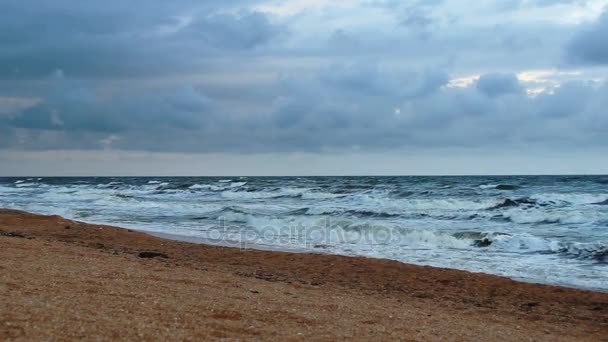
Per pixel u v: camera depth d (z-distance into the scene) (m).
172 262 13.61
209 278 10.84
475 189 44.75
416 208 30.09
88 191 54.25
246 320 7.09
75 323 5.91
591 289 12.39
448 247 18.34
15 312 6.11
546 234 20.44
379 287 12.24
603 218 24.28
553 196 32.94
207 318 6.95
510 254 16.86
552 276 13.73
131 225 24.98
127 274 10.16
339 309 8.70
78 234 19.00
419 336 7.18
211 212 30.92
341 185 56.69
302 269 14.18
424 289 12.15
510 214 26.38
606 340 8.47
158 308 7.21
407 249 18.05
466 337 7.50
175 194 49.75
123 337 5.59
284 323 7.15
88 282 8.72
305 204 35.12
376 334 7.04
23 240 14.57
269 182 72.31
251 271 13.69
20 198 45.41
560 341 8.06
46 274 9.11
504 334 8.10
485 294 11.76
